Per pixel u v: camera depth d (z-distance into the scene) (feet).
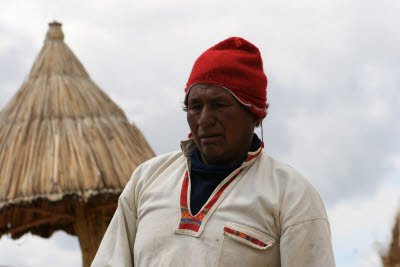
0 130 26.84
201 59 8.32
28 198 24.34
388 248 19.92
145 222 8.32
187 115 8.39
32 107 27.30
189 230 7.96
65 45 30.78
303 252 7.80
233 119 8.16
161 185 8.55
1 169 25.27
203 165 8.32
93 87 29.22
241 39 8.54
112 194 25.11
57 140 25.95
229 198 8.04
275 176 8.22
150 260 8.09
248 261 7.74
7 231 29.53
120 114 28.66
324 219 8.05
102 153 26.03
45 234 30.17
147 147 27.99
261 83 8.41
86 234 27.53
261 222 7.86
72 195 24.59
